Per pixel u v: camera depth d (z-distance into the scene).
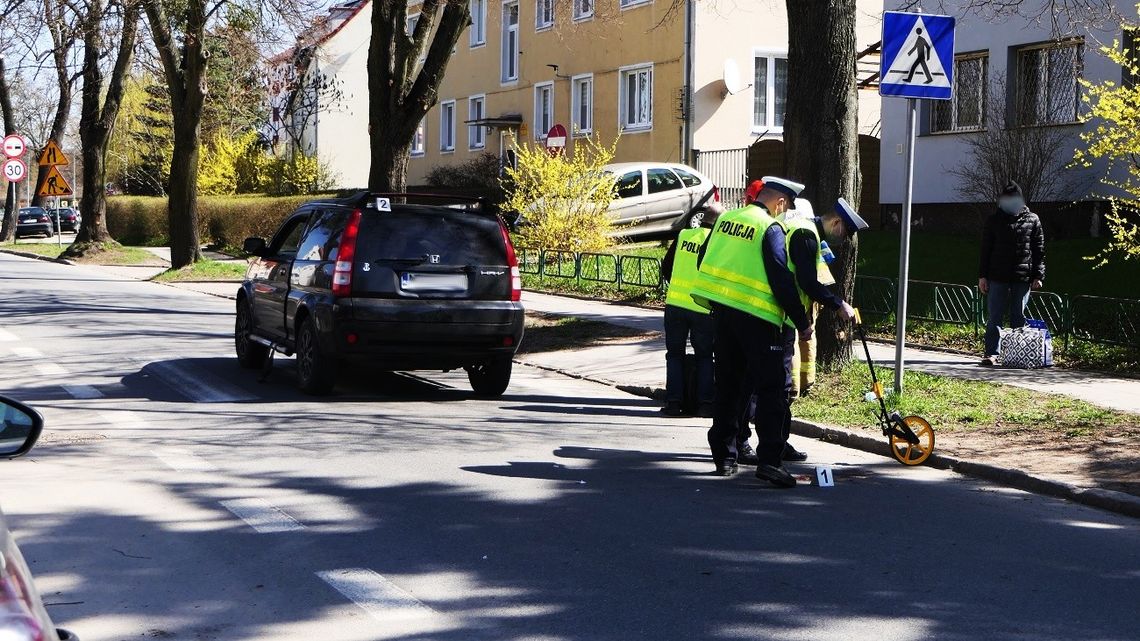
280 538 6.71
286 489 7.92
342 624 5.31
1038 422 10.05
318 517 7.19
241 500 7.58
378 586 5.86
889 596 5.78
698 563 6.32
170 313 20.39
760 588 5.89
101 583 5.87
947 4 24.45
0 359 14.42
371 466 8.67
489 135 41.78
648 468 8.83
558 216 24.34
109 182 58.34
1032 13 22.59
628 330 16.97
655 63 33.34
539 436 10.05
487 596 5.73
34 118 63.28
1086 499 7.82
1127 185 14.11
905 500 7.90
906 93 10.59
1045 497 8.04
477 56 42.38
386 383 13.16
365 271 11.53
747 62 32.66
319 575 6.04
